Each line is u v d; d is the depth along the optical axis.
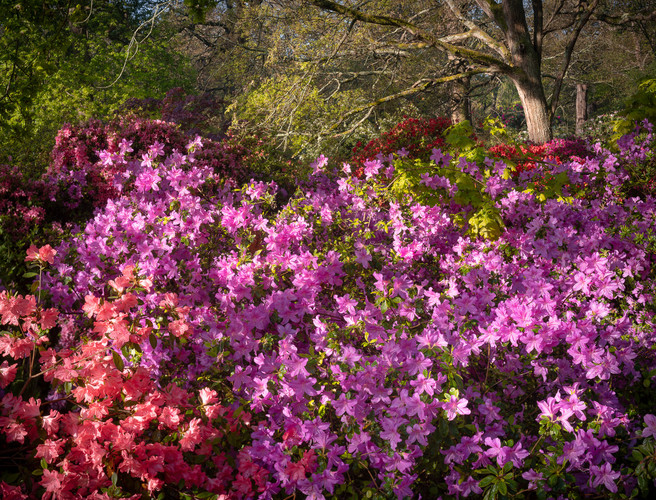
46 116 11.87
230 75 19.72
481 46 17.16
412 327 2.31
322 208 3.12
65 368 1.90
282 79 13.37
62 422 1.93
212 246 3.11
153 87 16.95
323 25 13.06
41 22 8.08
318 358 2.12
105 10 18.44
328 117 13.66
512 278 2.62
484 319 2.20
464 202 3.30
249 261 2.68
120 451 1.80
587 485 1.74
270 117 12.68
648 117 5.59
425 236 3.15
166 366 2.46
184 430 1.90
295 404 2.02
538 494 1.74
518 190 3.60
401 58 14.81
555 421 1.79
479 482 1.73
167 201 3.53
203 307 2.57
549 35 20.39
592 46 20.17
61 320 2.81
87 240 2.99
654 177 4.01
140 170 4.02
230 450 2.10
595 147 4.53
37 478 1.86
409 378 2.00
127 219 3.08
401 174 3.44
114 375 1.90
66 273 2.96
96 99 14.78
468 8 15.87
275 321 2.48
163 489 1.88
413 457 1.82
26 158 6.71
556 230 2.81
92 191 5.20
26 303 1.96
